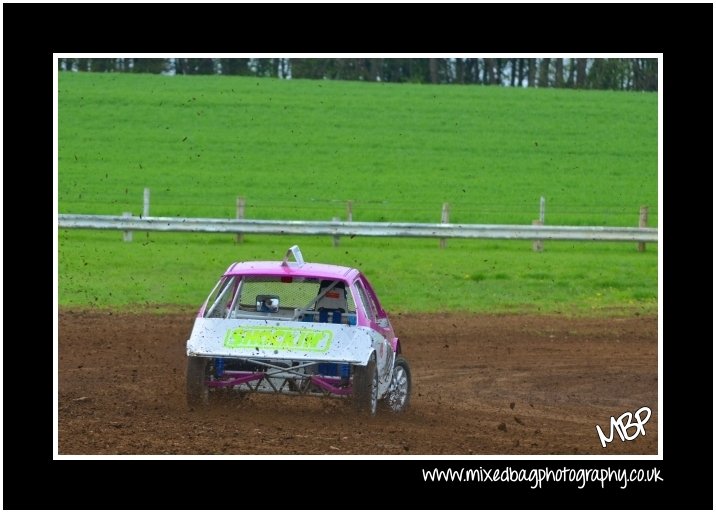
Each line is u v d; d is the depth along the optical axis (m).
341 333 31.91
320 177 142.75
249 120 180.62
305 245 86.50
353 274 34.44
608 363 49.53
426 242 91.19
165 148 157.75
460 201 129.25
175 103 190.62
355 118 185.75
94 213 107.50
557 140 173.25
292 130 174.38
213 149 158.62
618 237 85.31
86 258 76.38
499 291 69.62
